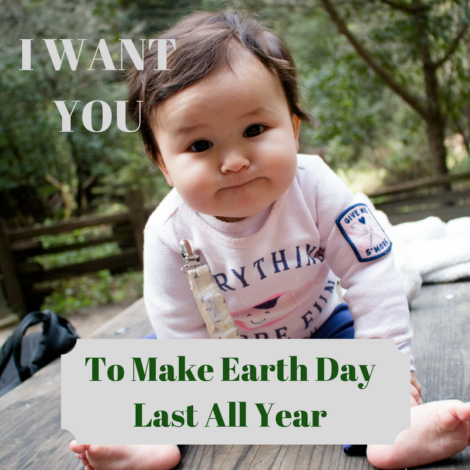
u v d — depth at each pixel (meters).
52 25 6.18
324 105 5.92
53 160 6.76
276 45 0.96
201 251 1.06
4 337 3.79
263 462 0.91
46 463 1.00
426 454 0.80
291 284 1.08
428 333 1.31
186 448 1.00
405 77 6.32
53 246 4.83
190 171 0.87
